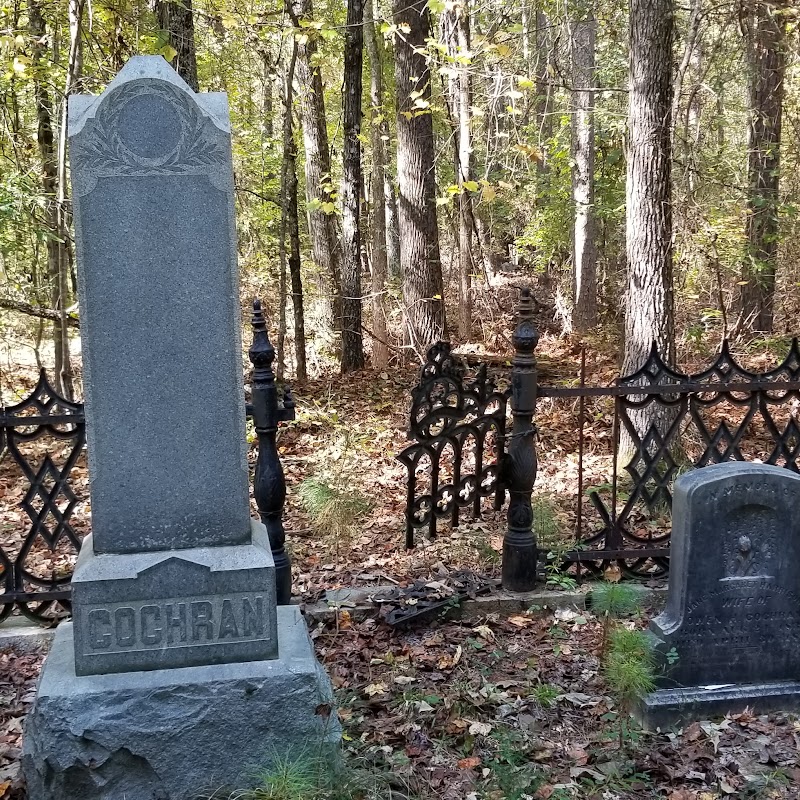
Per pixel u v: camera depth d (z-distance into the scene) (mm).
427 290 14078
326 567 6172
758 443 8875
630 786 3656
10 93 9953
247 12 12008
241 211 15453
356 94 13008
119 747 3322
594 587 5426
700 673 4324
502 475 5617
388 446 9508
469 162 13852
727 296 13508
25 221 8562
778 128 12703
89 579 3375
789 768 3801
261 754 3438
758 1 10219
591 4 13328
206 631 3480
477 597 5457
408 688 4480
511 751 3826
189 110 3287
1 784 3658
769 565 4293
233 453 3512
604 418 10070
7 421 4938
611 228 17938
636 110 7926
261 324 5066
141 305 3355
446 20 11836
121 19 8672
